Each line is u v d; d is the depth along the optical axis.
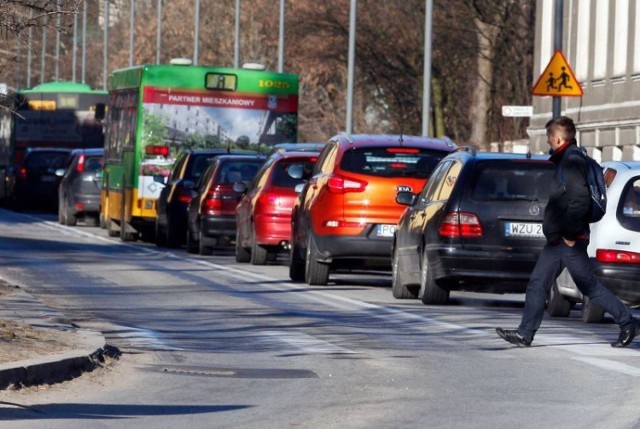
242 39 184.00
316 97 180.62
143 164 79.38
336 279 56.91
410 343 34.34
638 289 39.31
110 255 69.56
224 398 25.94
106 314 40.47
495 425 23.23
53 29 37.50
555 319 41.78
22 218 111.88
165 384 27.50
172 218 76.69
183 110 79.31
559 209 33.09
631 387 27.33
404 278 46.62
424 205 45.41
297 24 156.88
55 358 27.58
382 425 23.22
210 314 40.97
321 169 53.22
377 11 154.25
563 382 28.02
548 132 33.69
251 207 63.81
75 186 99.75
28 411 23.84
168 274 56.94
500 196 42.88
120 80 85.56
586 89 119.62
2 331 31.28
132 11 167.25
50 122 125.56
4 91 48.84
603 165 42.09
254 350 32.84
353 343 34.25
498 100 153.50
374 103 169.62
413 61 154.88
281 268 62.28
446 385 27.62
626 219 39.59
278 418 23.84
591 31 118.69
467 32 150.50
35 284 50.47
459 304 46.03
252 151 76.75
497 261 42.53
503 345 34.03
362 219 49.84
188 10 192.62
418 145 50.72
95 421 23.22
